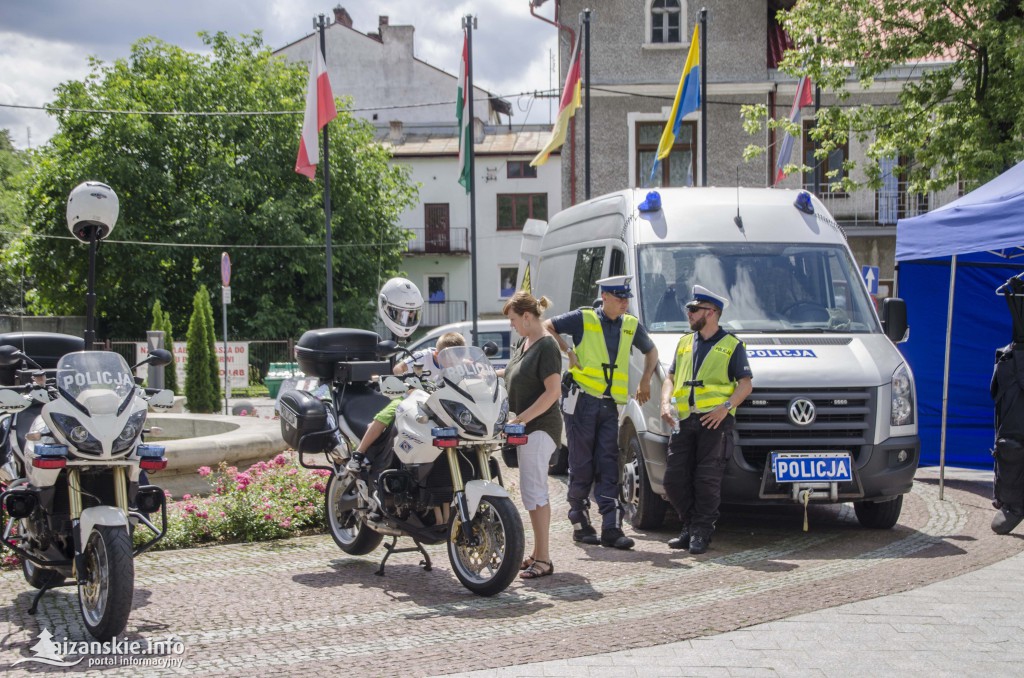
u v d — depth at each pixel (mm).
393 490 6605
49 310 39812
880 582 6688
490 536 6445
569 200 30531
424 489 6707
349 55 56094
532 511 6965
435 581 6906
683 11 29672
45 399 5715
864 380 8125
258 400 27938
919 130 19234
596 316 7988
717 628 5629
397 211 42531
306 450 7473
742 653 5191
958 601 6195
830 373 8117
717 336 7723
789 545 8039
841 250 9531
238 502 8422
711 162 29625
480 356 6582
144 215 37969
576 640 5422
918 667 4969
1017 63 17297
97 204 7020
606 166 30047
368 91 56062
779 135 29344
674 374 7945
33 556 5898
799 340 8555
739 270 9227
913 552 7703
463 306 50781
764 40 29344
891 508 8523
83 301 39312
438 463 6727
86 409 5488
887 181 28812
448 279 50875
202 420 12289
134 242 37156
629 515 8992
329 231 24297
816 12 20141
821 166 29328
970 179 18172
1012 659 5086
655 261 9289
